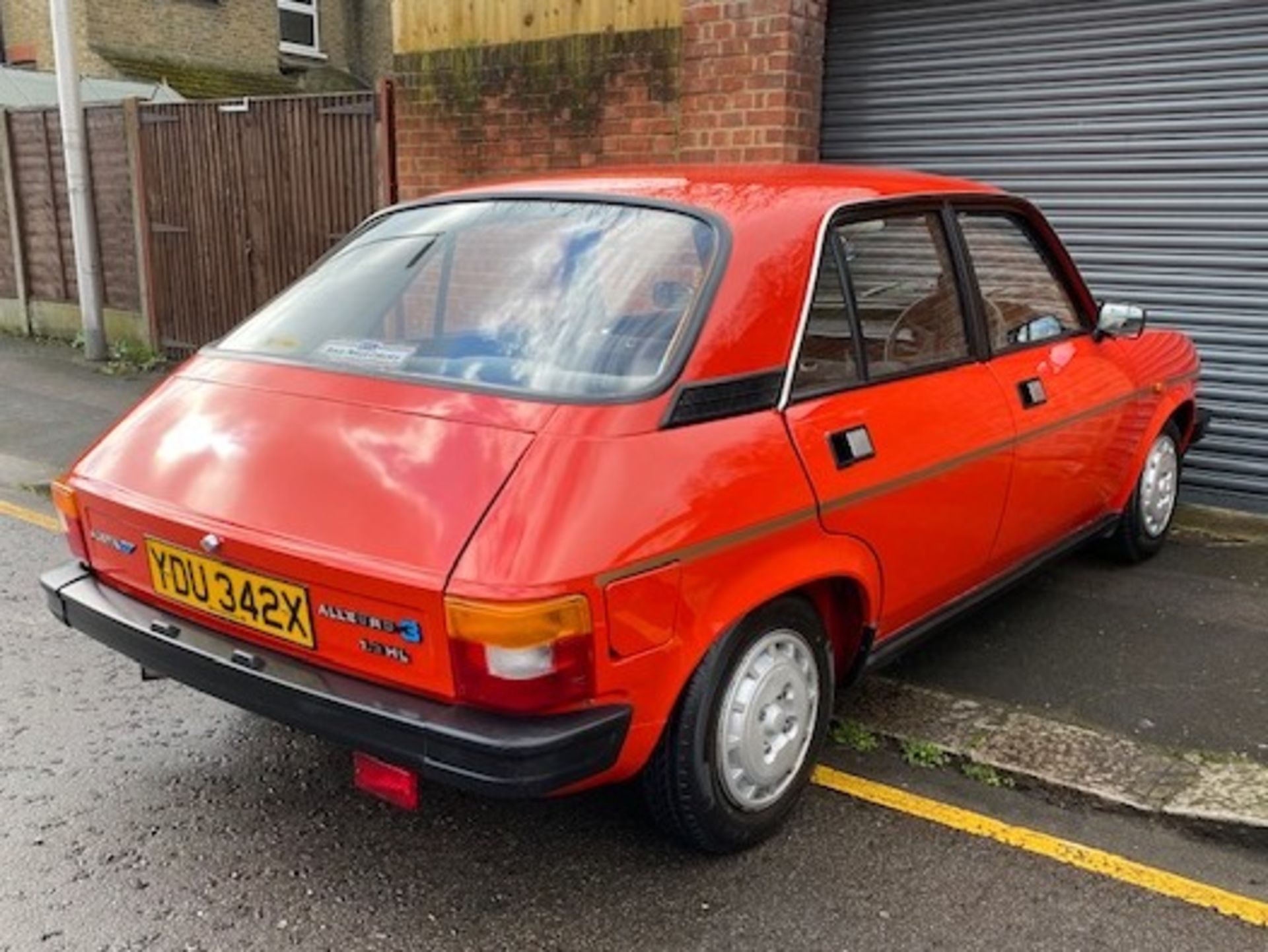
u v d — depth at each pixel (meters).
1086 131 6.07
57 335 11.66
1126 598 4.80
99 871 3.00
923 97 6.55
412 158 8.17
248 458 2.91
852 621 3.35
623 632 2.53
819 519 2.99
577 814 3.30
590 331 2.98
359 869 3.03
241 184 9.28
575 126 7.33
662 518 2.60
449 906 2.88
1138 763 3.49
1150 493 5.07
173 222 9.89
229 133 9.23
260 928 2.79
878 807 3.34
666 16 6.79
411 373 3.01
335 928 2.79
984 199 3.99
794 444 2.96
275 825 3.23
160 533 2.93
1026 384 3.93
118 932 2.76
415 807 2.77
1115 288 6.16
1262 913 2.88
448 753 2.47
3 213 11.77
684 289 2.98
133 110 9.88
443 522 2.54
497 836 3.19
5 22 16.36
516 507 2.50
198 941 2.74
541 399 2.76
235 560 2.77
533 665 2.42
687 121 6.85
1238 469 5.99
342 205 8.67
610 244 3.20
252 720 3.85
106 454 3.20
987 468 3.67
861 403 3.24
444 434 2.73
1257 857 3.12
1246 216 5.70
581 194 3.45
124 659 4.32
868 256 3.41
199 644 2.88
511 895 2.93
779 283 3.06
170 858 3.06
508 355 2.99
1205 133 5.73
